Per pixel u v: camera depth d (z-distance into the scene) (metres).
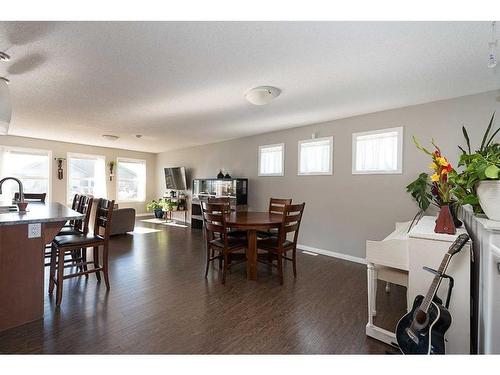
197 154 6.96
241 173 5.69
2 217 2.07
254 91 2.76
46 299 2.40
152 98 3.12
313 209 4.34
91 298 2.44
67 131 5.19
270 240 3.17
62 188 6.62
